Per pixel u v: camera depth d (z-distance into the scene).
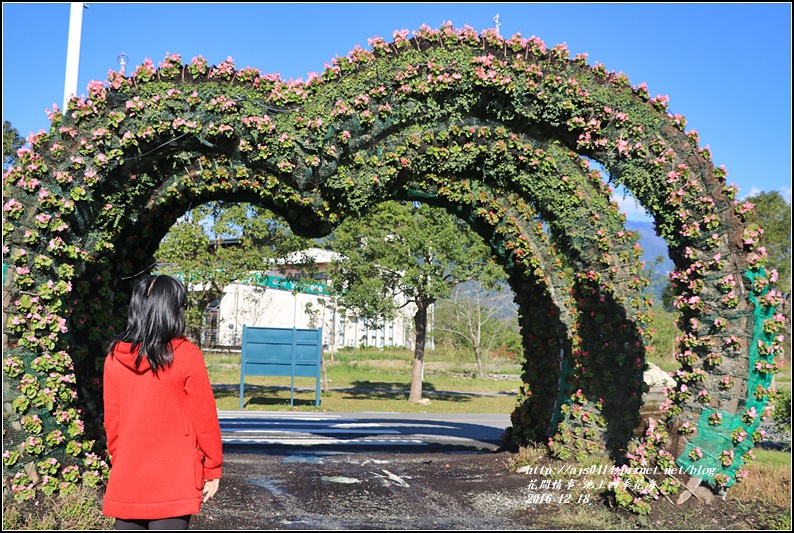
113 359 2.83
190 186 6.61
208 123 5.62
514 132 6.55
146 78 5.60
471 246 17.94
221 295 18.80
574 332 8.20
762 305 5.97
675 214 6.11
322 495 6.54
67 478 5.47
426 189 7.77
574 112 6.07
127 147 5.54
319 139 5.69
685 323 6.36
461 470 7.86
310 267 19.16
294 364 17.16
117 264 6.72
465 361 38.66
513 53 6.13
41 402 5.34
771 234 21.73
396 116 5.91
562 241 7.54
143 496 2.66
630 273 7.64
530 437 8.80
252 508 5.94
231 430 12.01
